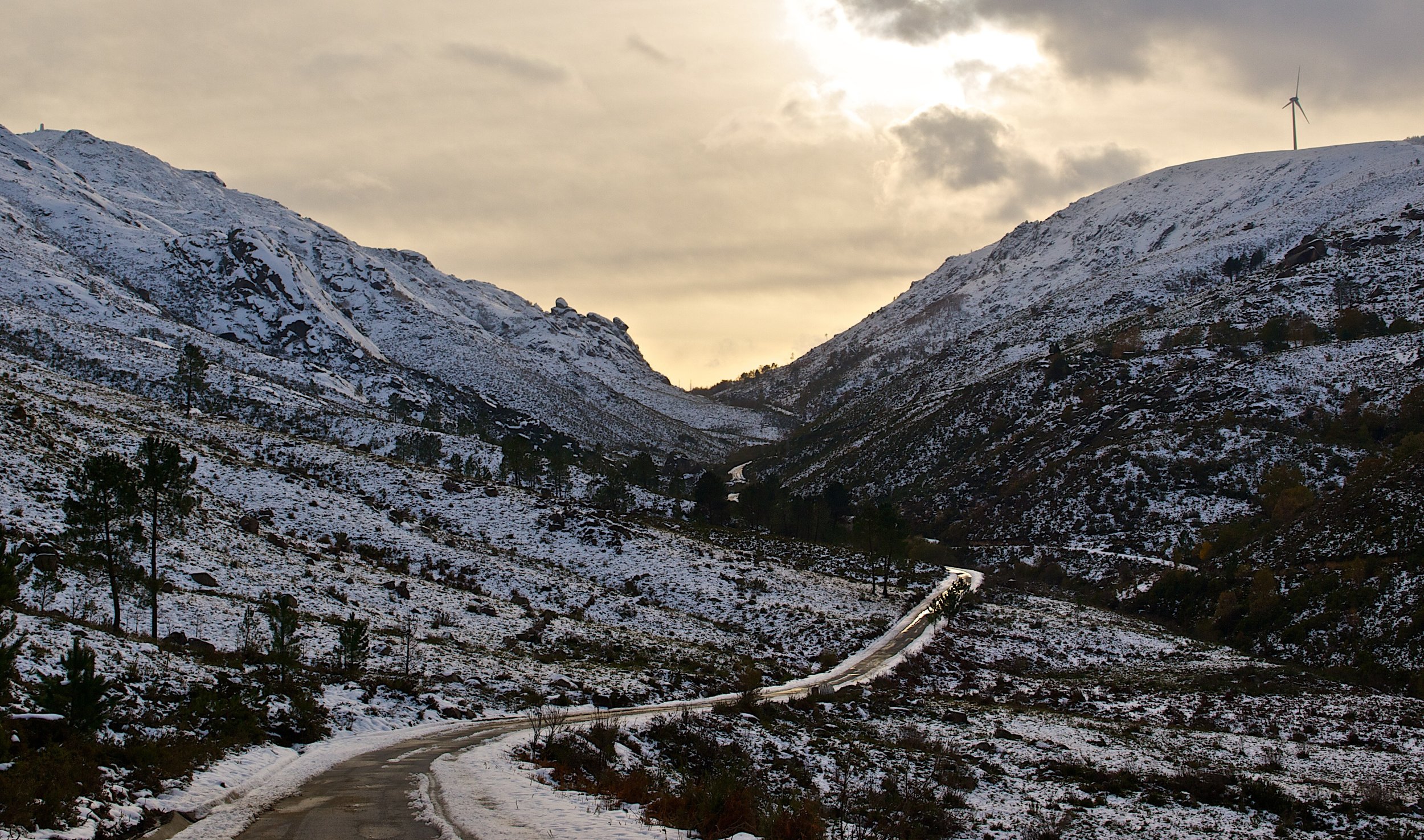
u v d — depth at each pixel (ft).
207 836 51.26
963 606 299.17
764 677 187.32
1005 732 145.28
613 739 93.81
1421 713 173.88
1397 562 256.73
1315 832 95.20
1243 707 184.34
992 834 87.76
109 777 58.34
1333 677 220.02
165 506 130.82
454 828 54.34
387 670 129.08
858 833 73.92
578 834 54.29
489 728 101.40
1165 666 243.19
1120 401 585.63
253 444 339.77
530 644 178.09
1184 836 90.74
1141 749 140.15
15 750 57.26
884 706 166.30
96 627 109.40
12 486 174.40
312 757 78.07
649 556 296.10
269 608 145.48
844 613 275.59
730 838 58.59
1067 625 289.74
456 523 301.02
